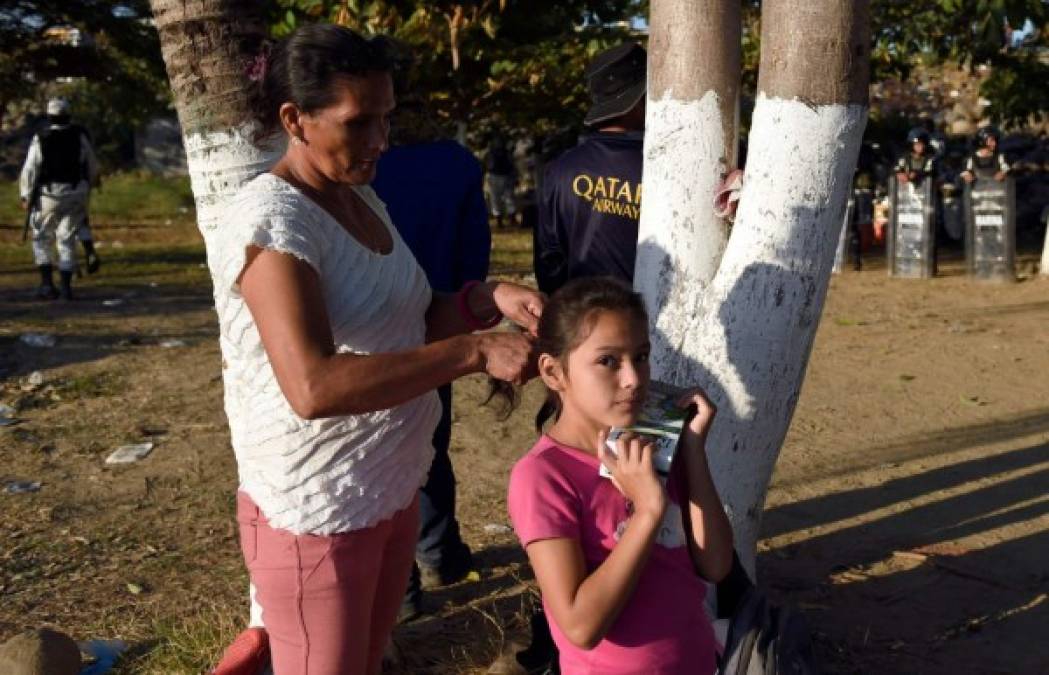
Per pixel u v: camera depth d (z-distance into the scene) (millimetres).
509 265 16062
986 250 13656
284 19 12133
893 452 7102
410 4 13109
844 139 3742
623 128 4500
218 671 3398
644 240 4059
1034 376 8953
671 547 2748
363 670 2910
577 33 16141
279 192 2650
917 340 10383
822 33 3664
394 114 4602
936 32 15219
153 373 9273
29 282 14500
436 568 5035
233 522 5926
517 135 23062
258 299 2545
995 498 6203
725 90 3932
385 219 2965
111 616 4805
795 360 3895
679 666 2689
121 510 6129
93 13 16875
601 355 2594
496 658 4336
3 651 3910
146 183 27734
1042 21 12453
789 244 3785
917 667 4363
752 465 3965
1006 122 16703
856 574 5234
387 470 2828
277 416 2725
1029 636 4617
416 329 2939
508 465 6895
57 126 12570
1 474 6746
